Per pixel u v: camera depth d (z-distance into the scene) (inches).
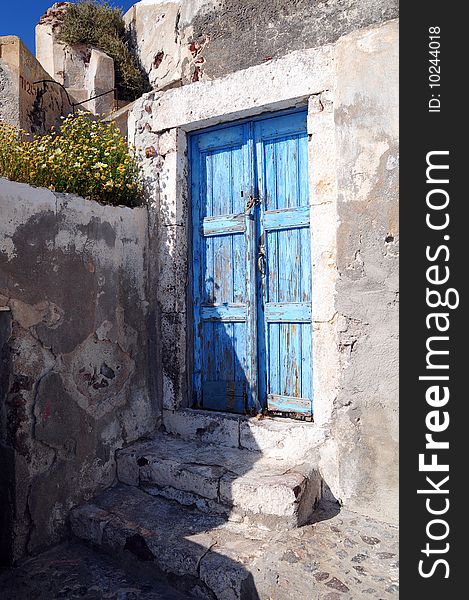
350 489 114.0
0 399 112.0
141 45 437.4
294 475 111.3
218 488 113.3
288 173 134.6
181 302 147.2
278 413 134.3
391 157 110.7
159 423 148.3
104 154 146.2
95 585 102.7
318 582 88.4
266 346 136.9
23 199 113.6
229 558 97.0
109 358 135.0
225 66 143.6
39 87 281.1
